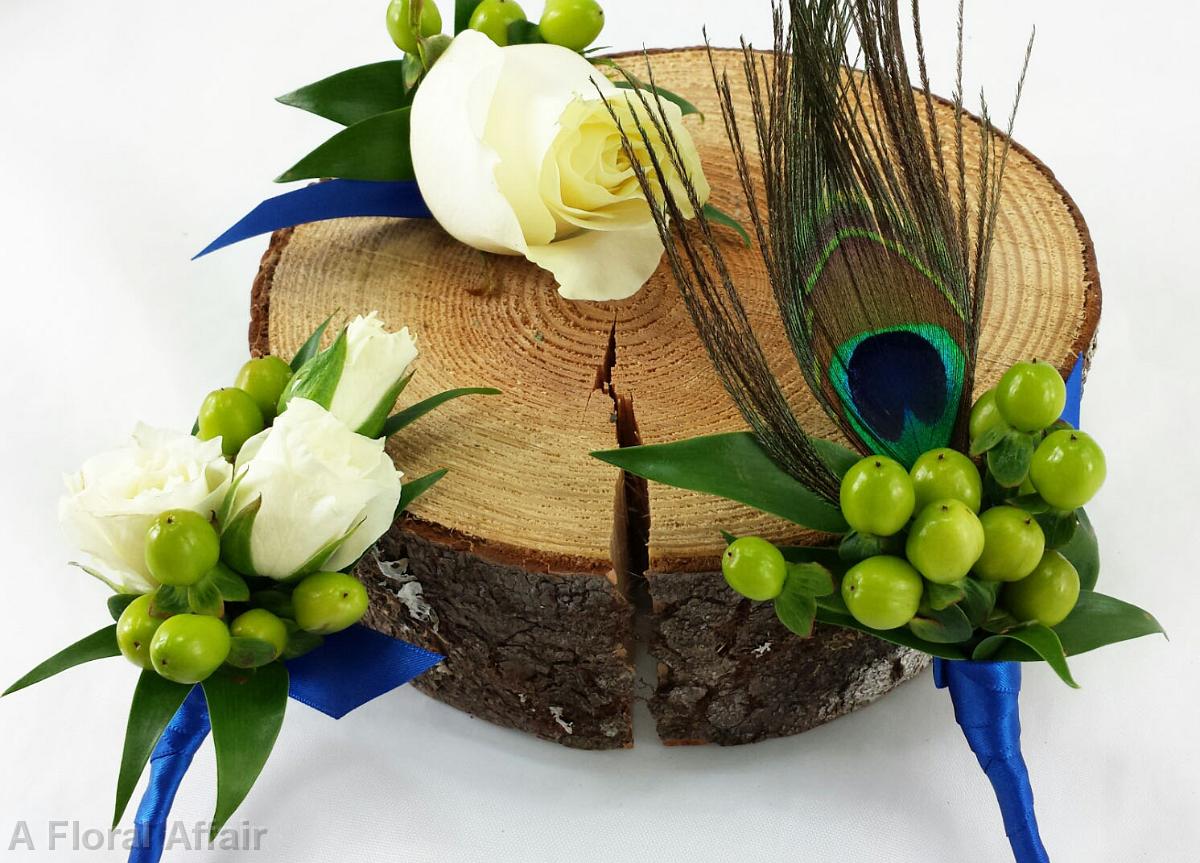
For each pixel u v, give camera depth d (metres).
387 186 0.48
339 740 0.47
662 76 0.52
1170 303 0.55
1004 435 0.38
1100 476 0.38
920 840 0.45
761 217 0.48
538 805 0.46
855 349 0.40
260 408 0.42
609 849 0.45
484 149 0.43
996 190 0.41
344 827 0.45
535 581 0.41
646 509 0.44
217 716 0.40
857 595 0.38
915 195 0.40
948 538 0.37
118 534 0.39
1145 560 0.50
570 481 0.42
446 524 0.41
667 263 0.47
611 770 0.46
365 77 0.47
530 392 0.44
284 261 0.47
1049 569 0.39
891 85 0.40
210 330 0.56
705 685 0.44
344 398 0.41
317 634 0.41
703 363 0.44
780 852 0.44
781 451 0.40
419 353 0.45
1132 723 0.47
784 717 0.46
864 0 0.40
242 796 0.39
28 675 0.40
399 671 0.42
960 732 0.47
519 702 0.45
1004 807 0.42
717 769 0.46
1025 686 0.48
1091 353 0.46
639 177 0.40
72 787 0.47
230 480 0.40
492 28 0.47
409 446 0.43
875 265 0.40
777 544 0.41
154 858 0.43
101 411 0.54
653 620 0.42
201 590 0.39
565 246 0.45
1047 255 0.47
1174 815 0.45
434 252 0.48
